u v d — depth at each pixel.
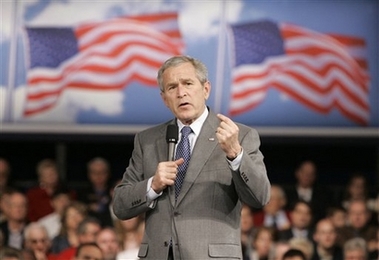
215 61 22.47
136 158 9.75
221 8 22.52
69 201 21.06
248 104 22.47
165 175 8.95
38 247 19.50
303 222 20.58
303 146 23.83
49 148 23.56
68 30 22.39
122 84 22.41
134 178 9.65
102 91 22.38
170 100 9.36
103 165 21.97
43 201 21.14
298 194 22.14
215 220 9.13
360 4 22.62
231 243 9.12
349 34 22.64
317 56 22.58
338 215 20.92
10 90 22.30
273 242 19.72
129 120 22.39
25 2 22.36
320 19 22.66
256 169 8.92
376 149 23.83
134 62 22.42
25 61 22.31
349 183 22.14
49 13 22.41
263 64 22.53
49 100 22.36
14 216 20.38
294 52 22.58
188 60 9.44
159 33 22.42
